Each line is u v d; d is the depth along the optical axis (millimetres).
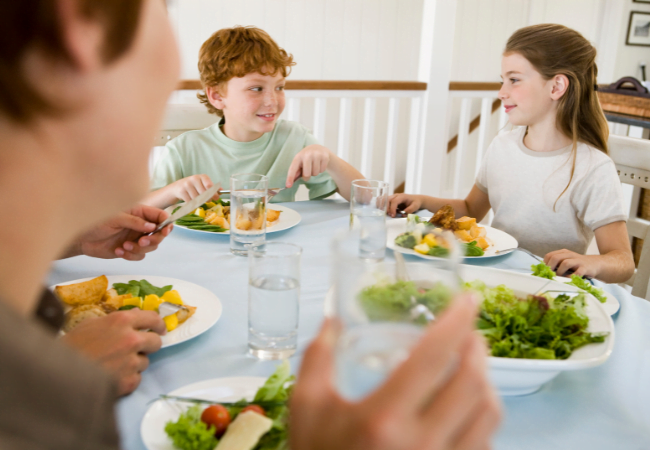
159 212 1135
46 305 475
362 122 4746
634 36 4734
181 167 1928
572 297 855
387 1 4465
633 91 3232
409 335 346
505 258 1230
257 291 761
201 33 3916
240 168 1948
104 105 290
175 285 970
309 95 2928
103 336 693
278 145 1991
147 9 311
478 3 4738
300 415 327
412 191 3381
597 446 618
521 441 620
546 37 1701
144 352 726
